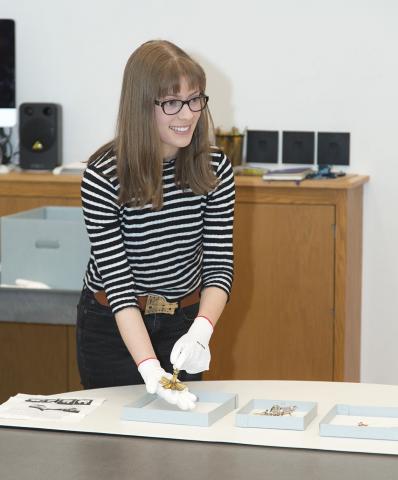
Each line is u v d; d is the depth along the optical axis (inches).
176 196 89.2
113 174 86.3
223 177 91.6
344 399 82.7
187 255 92.7
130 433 74.0
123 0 151.4
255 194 136.8
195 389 84.0
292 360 138.9
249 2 146.9
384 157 144.9
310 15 144.9
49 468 66.6
